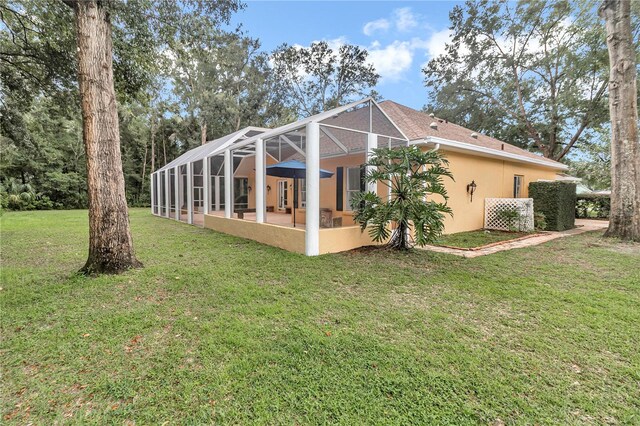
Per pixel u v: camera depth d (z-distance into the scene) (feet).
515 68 69.87
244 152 37.45
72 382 7.75
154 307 12.53
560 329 10.38
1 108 37.86
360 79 105.09
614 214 28.43
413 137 28.96
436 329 10.48
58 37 27.07
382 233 21.81
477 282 15.60
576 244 25.95
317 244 22.03
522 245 25.88
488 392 7.22
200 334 10.18
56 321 11.28
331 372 8.01
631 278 16.12
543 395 7.10
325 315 11.70
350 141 29.01
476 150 32.22
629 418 6.40
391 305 12.68
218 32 25.09
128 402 7.03
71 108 35.06
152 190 61.67
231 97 91.15
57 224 41.06
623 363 8.38
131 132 87.81
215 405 6.86
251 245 26.11
